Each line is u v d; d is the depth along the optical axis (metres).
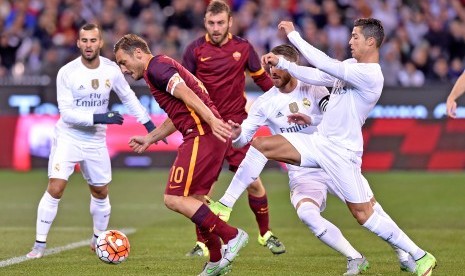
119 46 25.92
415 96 58.69
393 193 50.22
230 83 33.47
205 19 33.12
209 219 25.91
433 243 34.88
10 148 59.50
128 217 42.84
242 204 47.19
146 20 67.31
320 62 26.00
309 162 26.86
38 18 67.50
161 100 26.17
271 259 31.00
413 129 58.75
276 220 41.94
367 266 27.69
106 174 32.41
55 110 59.22
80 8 67.62
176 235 37.25
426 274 26.41
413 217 42.50
